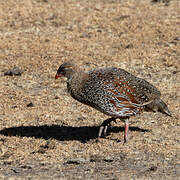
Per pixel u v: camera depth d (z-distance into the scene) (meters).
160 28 33.53
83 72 17.16
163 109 17.95
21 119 20.14
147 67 27.31
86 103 17.14
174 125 19.38
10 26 34.97
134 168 15.01
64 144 17.47
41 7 39.00
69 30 34.09
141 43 31.14
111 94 16.66
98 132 18.27
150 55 28.98
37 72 26.67
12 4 39.59
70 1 40.56
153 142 17.52
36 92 23.80
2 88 24.22
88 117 20.41
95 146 17.23
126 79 17.14
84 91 16.88
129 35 32.62
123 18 35.91
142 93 17.22
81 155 16.36
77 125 19.55
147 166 15.20
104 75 16.95
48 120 20.05
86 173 14.59
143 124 19.55
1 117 20.39
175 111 20.88
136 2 40.19
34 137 18.05
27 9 38.44
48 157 16.20
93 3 40.03
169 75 26.02
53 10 38.25
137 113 17.39
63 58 28.78
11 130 18.89
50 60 28.50
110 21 35.50
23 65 27.70
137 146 17.11
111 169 14.94
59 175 14.43
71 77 17.06
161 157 16.05
